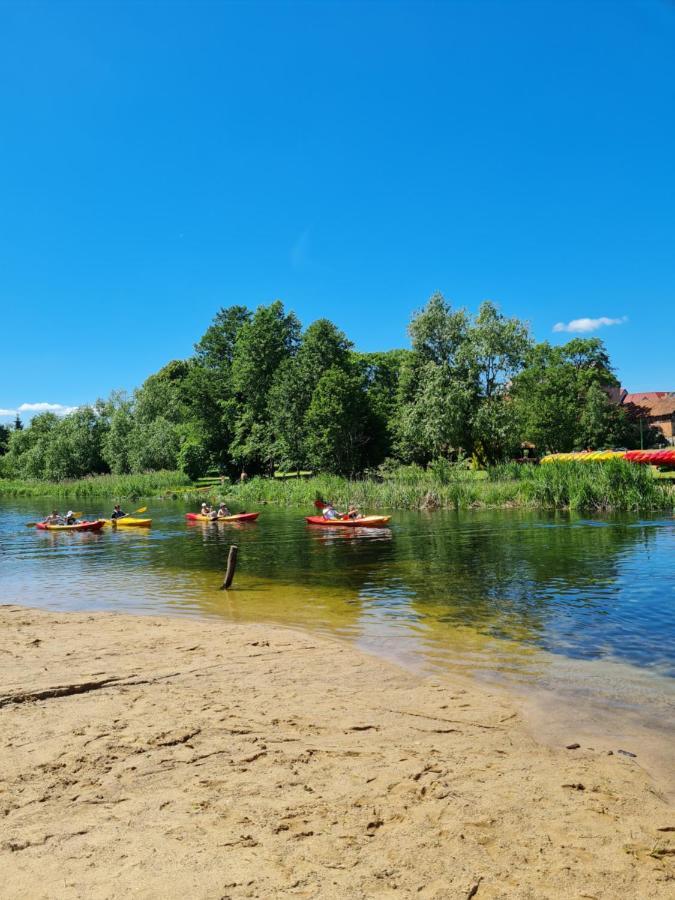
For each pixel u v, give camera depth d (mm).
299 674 8148
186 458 64750
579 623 10570
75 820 4469
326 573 16406
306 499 40906
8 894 3600
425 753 5621
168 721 6449
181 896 3574
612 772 5234
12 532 30250
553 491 31547
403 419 51312
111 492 57500
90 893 3607
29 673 8180
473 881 3705
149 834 4258
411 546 20719
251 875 3764
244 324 68000
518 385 55125
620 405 84188
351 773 5191
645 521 24922
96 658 8914
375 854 3990
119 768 5328
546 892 3609
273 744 5836
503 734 6117
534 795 4789
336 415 54781
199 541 24594
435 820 4406
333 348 59875
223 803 4684
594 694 7305
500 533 22938
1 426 134125
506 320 49375
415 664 8586
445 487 37438
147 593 14539
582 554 17594
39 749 5766
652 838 4199
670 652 8914
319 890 3621
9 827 4387
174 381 85438
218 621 11484
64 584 16250
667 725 6367
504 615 11297
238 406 65625
